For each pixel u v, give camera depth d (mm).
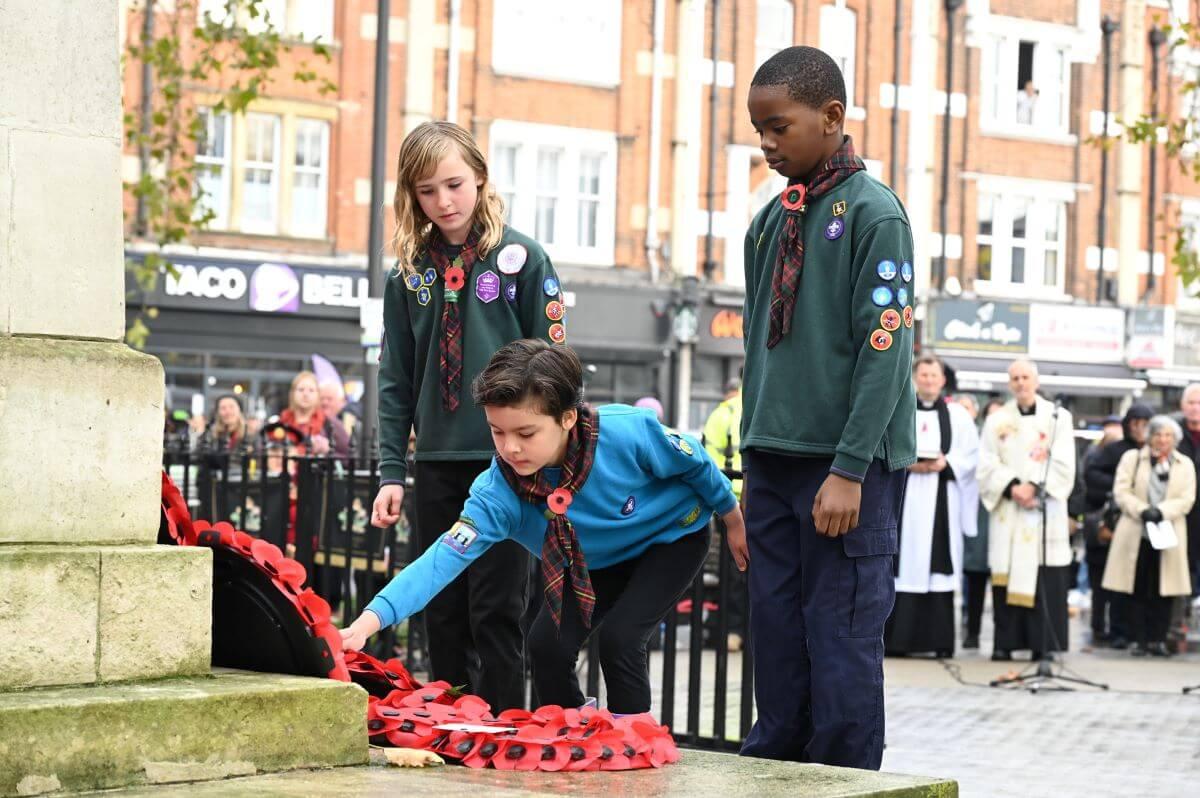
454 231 4922
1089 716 8367
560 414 3971
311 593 3406
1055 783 6363
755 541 4410
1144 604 11805
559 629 4230
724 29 25938
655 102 25422
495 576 4926
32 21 3346
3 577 3098
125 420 3379
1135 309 28531
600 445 4160
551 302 4926
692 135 25703
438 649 5180
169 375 22094
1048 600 10836
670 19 25625
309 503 8188
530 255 4934
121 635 3244
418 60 23844
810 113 4293
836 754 4199
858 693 4180
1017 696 9172
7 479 3219
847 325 4262
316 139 23438
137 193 14234
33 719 2900
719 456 10281
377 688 4012
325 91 13289
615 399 25141
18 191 3314
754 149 26141
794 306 4312
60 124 3379
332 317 22984
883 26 27078
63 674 3164
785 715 4367
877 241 4180
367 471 8336
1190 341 28797
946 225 27531
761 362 4457
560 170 25031
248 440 12047
